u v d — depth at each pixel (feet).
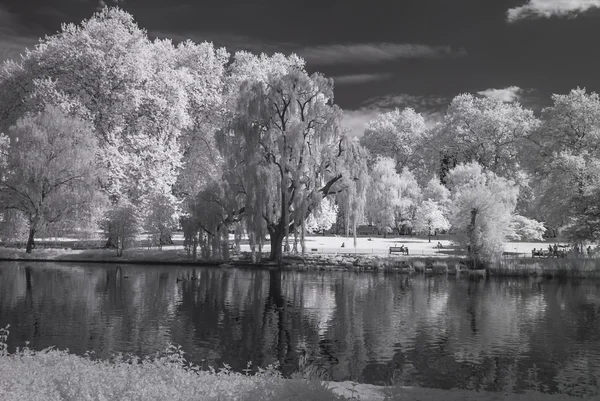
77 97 198.08
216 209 163.32
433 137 337.52
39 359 43.16
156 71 242.78
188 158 242.17
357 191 169.48
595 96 219.82
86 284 128.26
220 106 235.61
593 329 85.15
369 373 63.16
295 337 80.18
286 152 160.45
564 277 143.54
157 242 196.65
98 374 37.19
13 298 108.37
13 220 184.14
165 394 32.76
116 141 199.41
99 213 187.21
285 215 166.09
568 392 56.24
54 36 213.87
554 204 174.29
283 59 275.80
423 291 123.85
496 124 282.36
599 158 196.95
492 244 156.25
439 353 71.82
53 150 184.34
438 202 290.15
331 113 165.68
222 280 138.62
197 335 80.38
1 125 218.38
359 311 99.71
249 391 33.12
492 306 105.29
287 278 143.54
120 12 217.36
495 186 167.94
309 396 32.65
